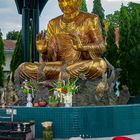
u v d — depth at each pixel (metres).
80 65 14.02
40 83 13.80
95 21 15.05
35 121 11.05
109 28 23.09
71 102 11.96
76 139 9.38
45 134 10.44
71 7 15.21
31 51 18.81
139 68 20.80
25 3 17.61
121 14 22.16
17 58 23.11
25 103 13.42
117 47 23.02
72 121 10.90
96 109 11.08
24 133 9.55
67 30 15.19
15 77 15.22
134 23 21.05
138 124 11.88
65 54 15.08
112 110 11.30
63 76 13.95
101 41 14.74
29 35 18.17
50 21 15.95
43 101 12.83
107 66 14.05
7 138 9.58
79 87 13.38
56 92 12.18
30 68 14.87
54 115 10.96
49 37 15.71
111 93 13.50
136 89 21.11
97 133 11.05
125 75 21.52
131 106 11.72
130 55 20.92
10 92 13.75
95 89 13.34
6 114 11.41
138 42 20.77
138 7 21.62
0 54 26.17
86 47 14.29
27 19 17.62
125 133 11.51
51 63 14.74
